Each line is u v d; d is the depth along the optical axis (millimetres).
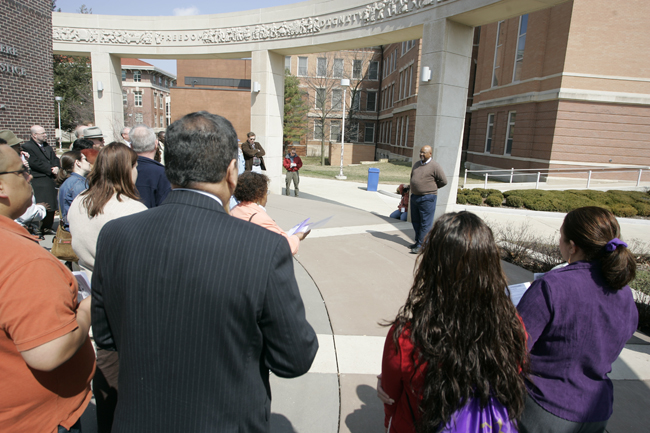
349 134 39250
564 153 17844
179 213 1255
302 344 1271
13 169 1461
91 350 1647
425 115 8102
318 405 2697
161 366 1191
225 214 1291
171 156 1303
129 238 1243
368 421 2557
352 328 3744
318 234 7086
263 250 1213
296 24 10820
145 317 1190
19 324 1226
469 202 12672
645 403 2875
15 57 8586
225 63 28984
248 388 1255
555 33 17625
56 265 1378
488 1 6770
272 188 12531
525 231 8820
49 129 9617
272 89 12016
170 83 66750
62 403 1491
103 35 12922
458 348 1309
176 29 12562
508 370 1327
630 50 16828
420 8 8008
